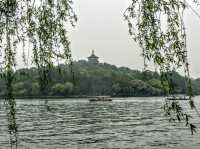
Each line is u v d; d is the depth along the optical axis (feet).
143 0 20.70
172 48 20.20
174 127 142.20
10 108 22.94
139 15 20.79
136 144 102.12
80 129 146.20
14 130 23.71
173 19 20.22
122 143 104.47
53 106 373.20
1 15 21.11
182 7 20.21
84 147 98.12
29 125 163.32
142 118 203.21
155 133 126.72
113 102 485.56
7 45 21.33
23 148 96.22
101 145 101.30
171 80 20.48
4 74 21.62
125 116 222.28
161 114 237.25
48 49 22.49
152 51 20.39
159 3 20.36
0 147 96.32
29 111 282.97
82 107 351.46
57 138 116.37
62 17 22.36
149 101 515.50
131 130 139.33
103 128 149.48
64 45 22.61
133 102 483.51
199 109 261.03
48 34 22.35
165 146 97.55
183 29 20.30
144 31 20.68
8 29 21.31
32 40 22.24
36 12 22.21
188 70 20.44
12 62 21.43
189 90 20.72
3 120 187.93
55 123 175.22
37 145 101.60
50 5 22.35
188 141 104.68
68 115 236.63
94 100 531.50
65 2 22.41
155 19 20.48
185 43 20.27
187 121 20.90
